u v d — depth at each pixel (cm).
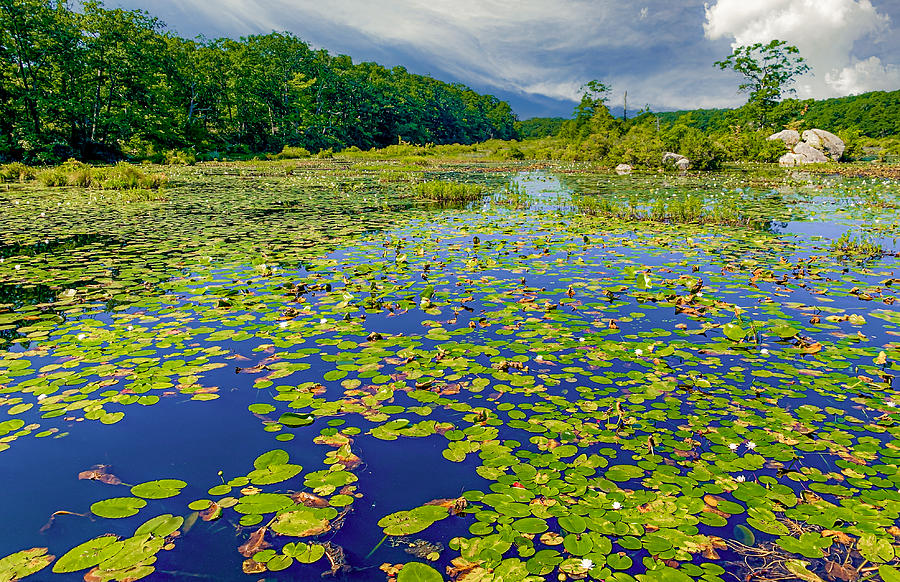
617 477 232
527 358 361
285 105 4816
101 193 1466
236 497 221
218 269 607
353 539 197
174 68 3594
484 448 258
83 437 266
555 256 684
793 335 384
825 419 280
